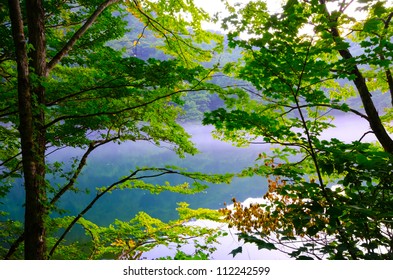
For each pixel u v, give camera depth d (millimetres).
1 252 5613
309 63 2914
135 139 5441
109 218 16734
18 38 3441
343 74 3117
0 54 5090
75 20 6223
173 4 7102
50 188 4031
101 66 4000
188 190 5773
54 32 6590
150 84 4031
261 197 20094
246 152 41469
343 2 2727
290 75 3156
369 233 2311
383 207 2465
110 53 4773
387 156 2580
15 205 15703
